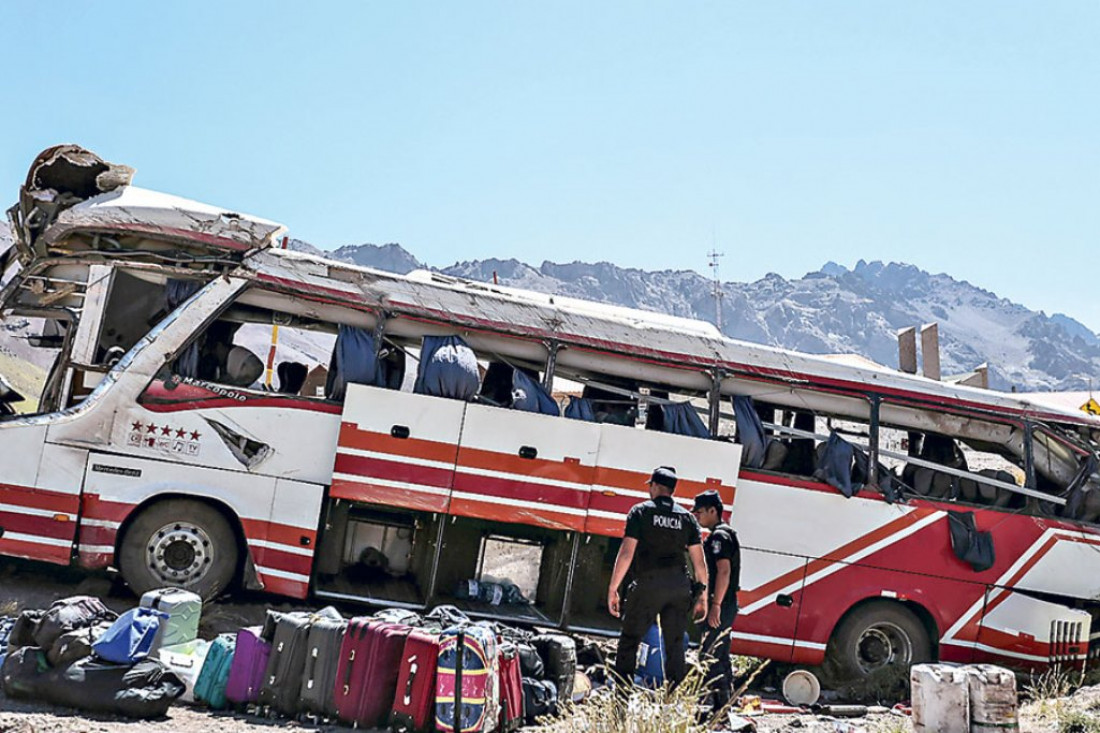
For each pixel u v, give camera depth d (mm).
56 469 9117
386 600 9680
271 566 9398
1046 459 11742
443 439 9734
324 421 9656
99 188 10086
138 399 9328
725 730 8047
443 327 10109
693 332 10953
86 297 9859
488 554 10078
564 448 10023
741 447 10539
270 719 7031
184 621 7500
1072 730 8422
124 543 9258
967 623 11016
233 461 9430
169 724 6602
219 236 9742
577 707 6855
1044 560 11336
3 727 5961
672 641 7867
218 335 9844
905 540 10984
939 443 11883
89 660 6750
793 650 10562
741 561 10539
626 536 7906
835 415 11289
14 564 9992
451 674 6855
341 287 9883
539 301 10633
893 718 9438
